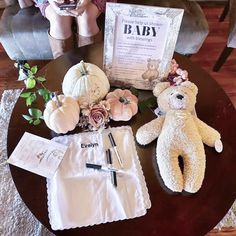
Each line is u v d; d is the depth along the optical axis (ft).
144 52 2.80
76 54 3.42
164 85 2.86
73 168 2.52
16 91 5.01
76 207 2.33
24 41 4.56
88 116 2.69
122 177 2.49
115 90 2.93
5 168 4.13
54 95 2.72
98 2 4.09
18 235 3.61
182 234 2.24
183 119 2.57
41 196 2.41
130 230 2.26
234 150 2.71
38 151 2.63
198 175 2.41
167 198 2.41
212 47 5.93
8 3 4.69
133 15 2.52
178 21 2.53
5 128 4.57
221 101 3.07
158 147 2.55
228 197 2.44
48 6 4.08
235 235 3.63
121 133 2.76
